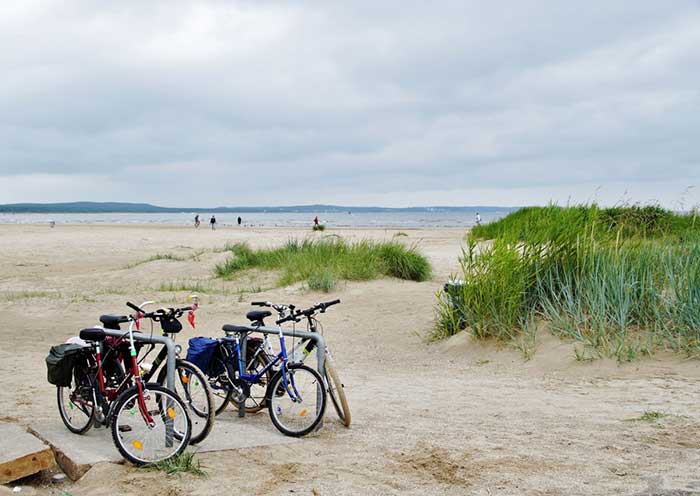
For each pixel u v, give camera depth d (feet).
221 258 78.43
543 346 31.27
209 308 49.96
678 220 50.88
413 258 63.36
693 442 18.13
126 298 55.52
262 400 22.24
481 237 86.89
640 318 31.45
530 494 14.80
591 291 32.89
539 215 40.24
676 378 25.75
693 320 29.12
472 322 34.50
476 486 15.38
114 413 17.17
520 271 35.22
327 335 41.45
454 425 20.99
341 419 21.17
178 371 20.51
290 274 62.80
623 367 27.66
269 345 22.13
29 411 23.49
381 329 42.39
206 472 16.46
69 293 60.44
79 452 17.56
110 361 19.11
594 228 37.04
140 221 384.27
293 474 16.38
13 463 16.31
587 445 18.25
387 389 27.25
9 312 50.11
